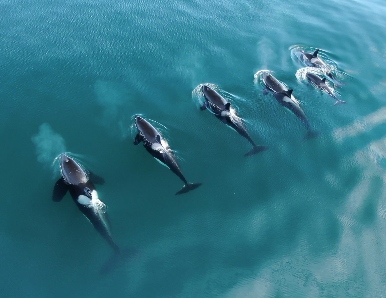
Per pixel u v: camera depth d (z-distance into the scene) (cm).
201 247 3061
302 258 3030
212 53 5088
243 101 4319
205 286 2864
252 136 3909
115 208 3216
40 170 3441
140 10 5938
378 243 3109
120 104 4153
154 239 3078
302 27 5834
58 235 3052
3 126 3819
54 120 3925
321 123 4119
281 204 3359
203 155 3688
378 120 4188
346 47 5462
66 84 4388
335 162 3709
